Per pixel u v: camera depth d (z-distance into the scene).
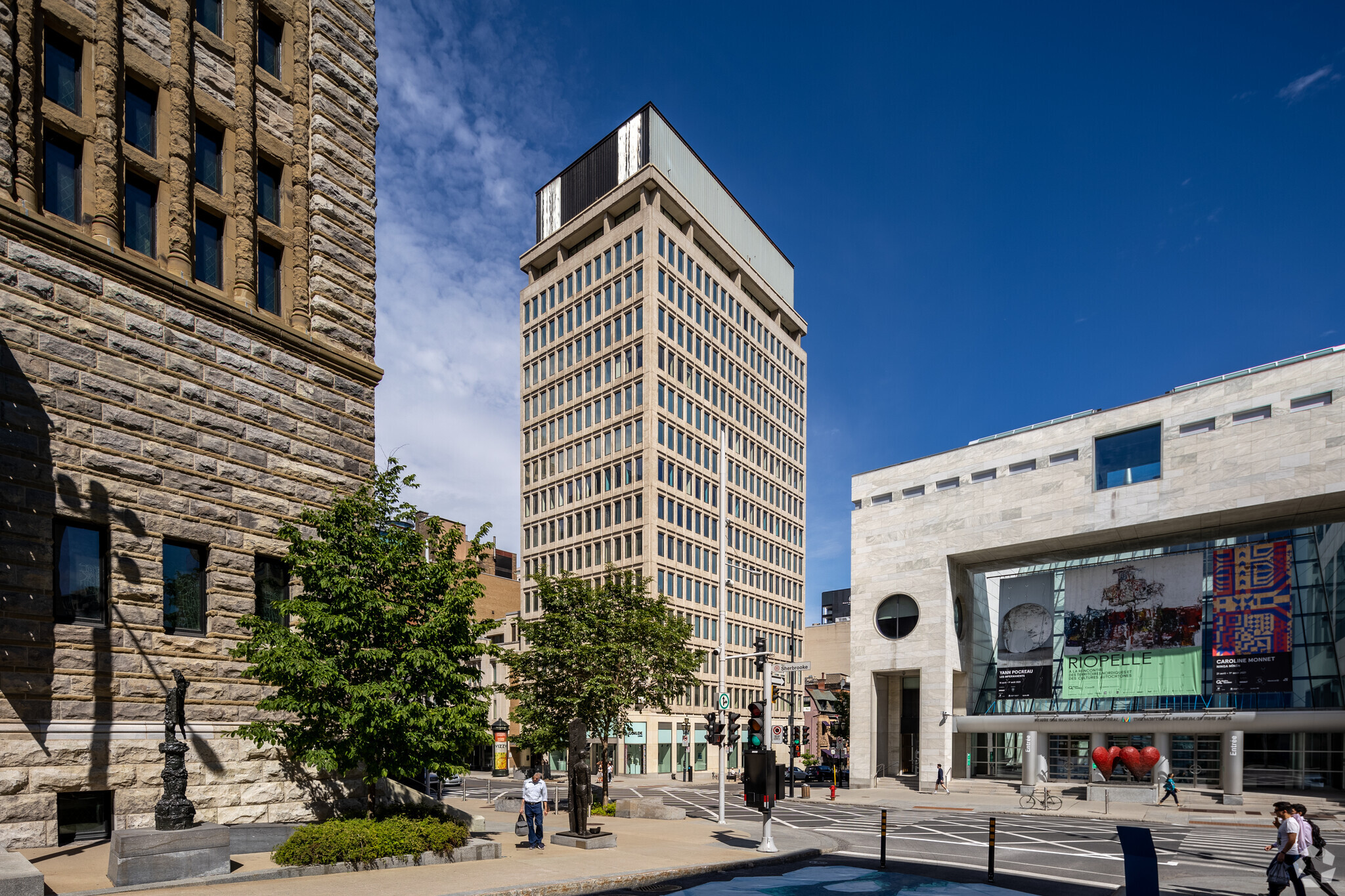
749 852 20.00
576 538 77.62
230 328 18.81
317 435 20.64
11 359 14.94
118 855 12.67
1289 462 41.72
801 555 96.38
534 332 86.94
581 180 85.88
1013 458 52.62
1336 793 42.00
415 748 16.75
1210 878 18.61
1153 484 46.34
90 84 17.20
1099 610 53.22
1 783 13.90
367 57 23.98
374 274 23.23
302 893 12.69
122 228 17.20
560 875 15.45
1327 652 43.84
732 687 79.12
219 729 17.12
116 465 16.25
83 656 15.24
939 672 53.47
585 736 21.22
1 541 14.38
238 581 18.16
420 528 40.16
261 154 20.83
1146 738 48.69
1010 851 22.95
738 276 91.75
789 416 97.69
